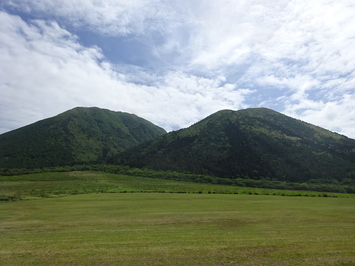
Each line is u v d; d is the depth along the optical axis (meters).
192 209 33.16
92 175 129.62
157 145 197.25
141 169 157.12
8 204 43.81
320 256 12.05
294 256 12.06
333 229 19.33
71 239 16.56
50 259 12.12
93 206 38.34
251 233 17.88
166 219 24.92
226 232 18.28
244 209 32.97
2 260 12.07
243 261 11.32
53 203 44.09
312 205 38.62
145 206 37.44
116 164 179.00
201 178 127.44
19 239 16.88
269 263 11.04
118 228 20.45
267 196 61.44
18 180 109.25
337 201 47.44
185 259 11.72
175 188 89.69
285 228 19.81
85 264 11.28
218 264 10.97
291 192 78.38
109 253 12.92
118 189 82.75
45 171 151.88
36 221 25.02
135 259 11.84
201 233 17.97
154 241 15.52
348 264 10.96
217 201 45.62
